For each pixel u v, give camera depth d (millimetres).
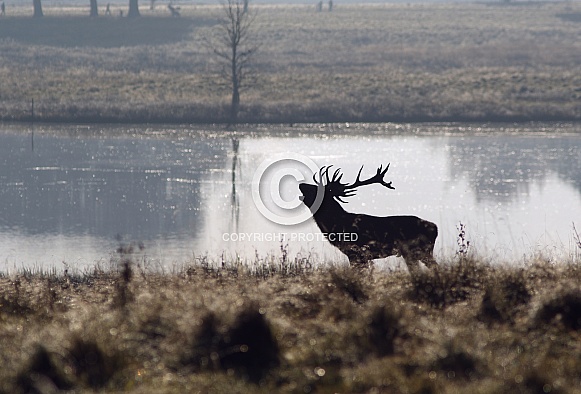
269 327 27609
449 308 32625
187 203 93750
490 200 95500
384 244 46281
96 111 180125
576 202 94250
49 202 94375
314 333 28594
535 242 70125
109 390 23969
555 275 38312
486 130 166250
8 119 175000
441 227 79938
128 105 191000
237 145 143125
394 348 26750
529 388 23469
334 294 34469
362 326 28328
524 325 29844
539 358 25562
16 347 27391
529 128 169500
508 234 76125
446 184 105500
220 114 179375
